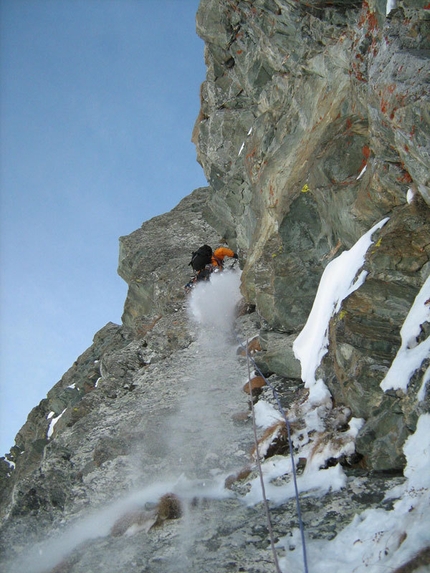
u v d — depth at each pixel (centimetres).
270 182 868
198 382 822
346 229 716
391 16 582
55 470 682
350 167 714
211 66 1198
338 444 552
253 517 506
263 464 586
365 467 532
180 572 455
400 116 537
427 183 549
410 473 475
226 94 1166
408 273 593
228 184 1167
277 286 817
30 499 650
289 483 544
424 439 481
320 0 728
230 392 766
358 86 696
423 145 520
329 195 736
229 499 544
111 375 937
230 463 612
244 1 952
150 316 1202
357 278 632
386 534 424
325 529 466
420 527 406
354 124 723
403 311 580
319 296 721
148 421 731
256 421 674
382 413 533
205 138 1259
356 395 575
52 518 618
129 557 489
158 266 1348
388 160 612
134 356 987
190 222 1529
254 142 1016
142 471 634
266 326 857
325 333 673
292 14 834
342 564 420
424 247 590
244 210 1167
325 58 794
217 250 1132
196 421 709
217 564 455
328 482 519
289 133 899
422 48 549
